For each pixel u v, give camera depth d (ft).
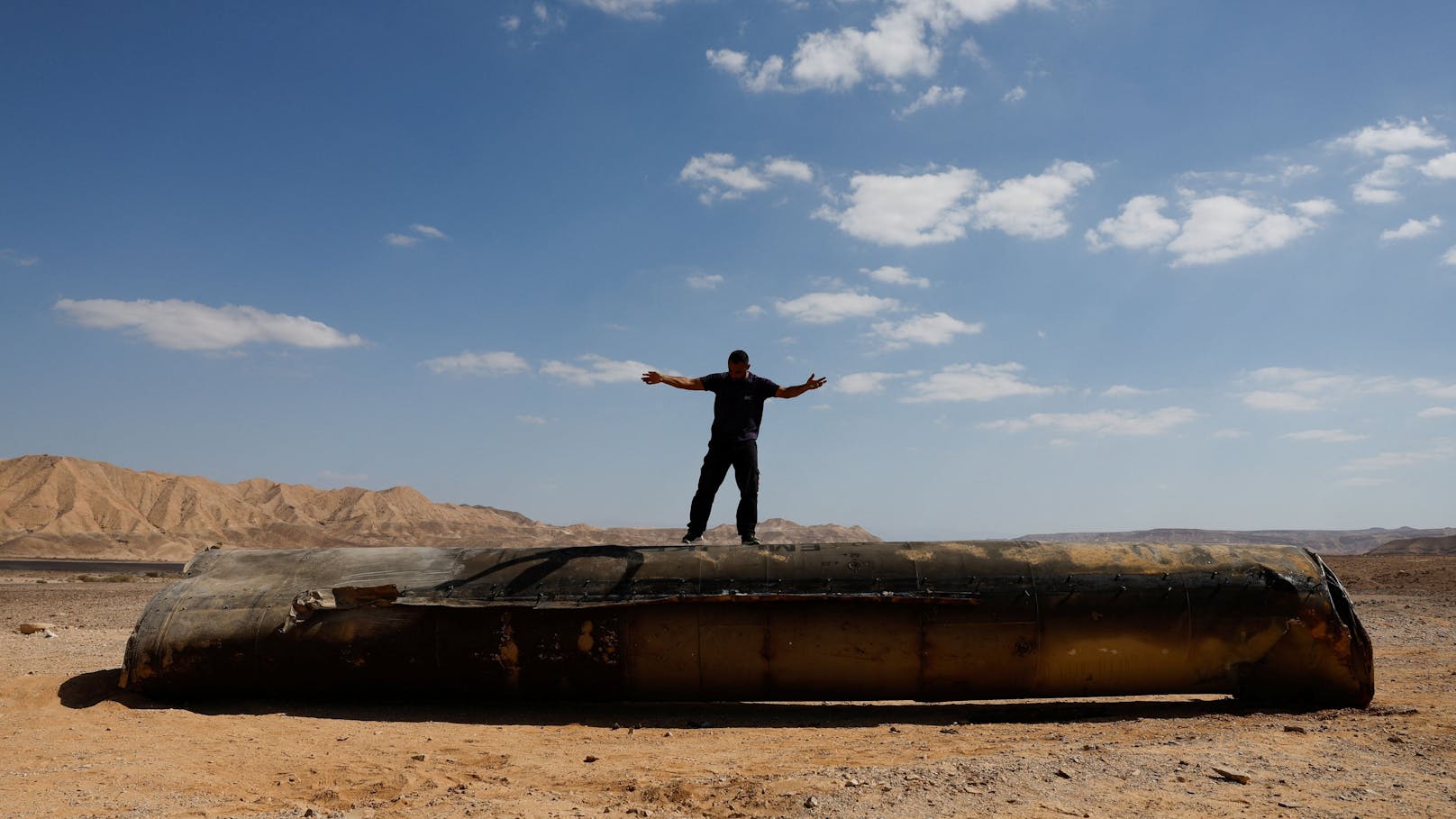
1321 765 22.84
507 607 30.73
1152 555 31.86
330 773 23.43
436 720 30.42
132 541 406.21
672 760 24.68
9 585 134.10
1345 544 602.03
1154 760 23.17
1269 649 30.42
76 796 20.83
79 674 34.30
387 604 31.17
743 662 30.55
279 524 458.50
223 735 27.25
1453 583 90.84
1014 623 30.35
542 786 22.21
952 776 21.65
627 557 32.04
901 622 30.45
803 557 31.71
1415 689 34.60
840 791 20.51
